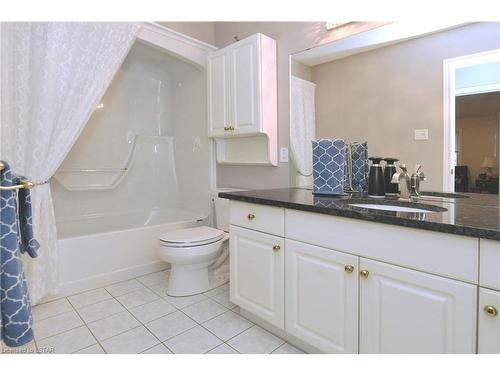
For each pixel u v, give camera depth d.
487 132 1.37
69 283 2.14
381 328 1.14
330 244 1.29
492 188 1.35
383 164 1.71
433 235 0.99
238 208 1.75
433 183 1.54
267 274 1.58
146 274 2.53
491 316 0.88
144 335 1.64
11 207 1.05
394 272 1.09
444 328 0.98
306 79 2.10
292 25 2.19
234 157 2.76
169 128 3.47
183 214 3.19
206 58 2.82
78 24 1.98
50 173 1.98
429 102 1.55
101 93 2.10
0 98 1.73
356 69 1.83
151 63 3.21
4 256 1.03
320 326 1.34
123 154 3.18
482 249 0.89
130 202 3.26
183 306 1.97
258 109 2.21
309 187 2.11
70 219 2.81
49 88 1.91
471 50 1.42
